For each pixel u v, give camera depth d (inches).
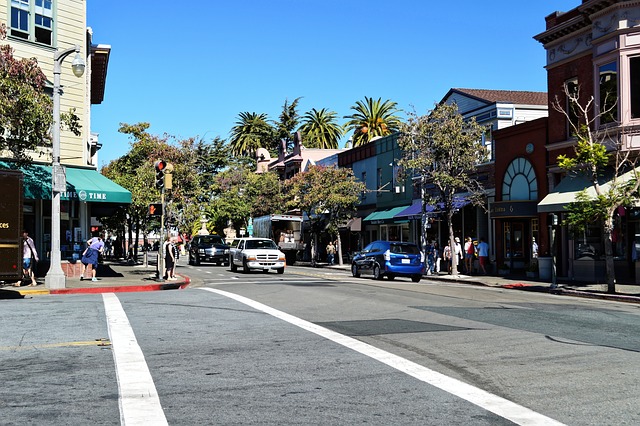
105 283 857.5
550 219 906.7
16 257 628.4
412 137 1222.3
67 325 431.2
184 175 1478.8
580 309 567.5
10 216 626.5
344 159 2111.2
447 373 292.0
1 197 621.9
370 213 1883.6
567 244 1068.5
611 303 705.6
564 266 1070.4
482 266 1224.2
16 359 319.3
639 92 912.3
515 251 1273.4
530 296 776.3
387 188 1777.8
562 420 217.3
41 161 960.9
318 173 1838.1
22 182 634.2
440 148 1183.6
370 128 2647.6
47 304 560.7
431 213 1314.0
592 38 983.6
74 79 1020.5
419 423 213.5
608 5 943.7
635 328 439.5
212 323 449.4
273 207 2422.5
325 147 3080.7
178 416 220.5
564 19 1087.0
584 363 315.0
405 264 1069.1
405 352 343.3
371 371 294.8
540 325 450.3
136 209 1430.9
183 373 289.7
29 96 765.3
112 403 237.5
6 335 389.4
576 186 988.6
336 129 3095.5
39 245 970.7
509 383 272.4
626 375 288.0
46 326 426.0
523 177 1197.7
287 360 319.9
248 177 2748.5
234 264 1352.1
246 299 617.3
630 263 956.6
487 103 1344.7
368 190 1779.0
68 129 961.5
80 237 1023.6
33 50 963.3
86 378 278.5
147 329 418.9
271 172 2544.3
